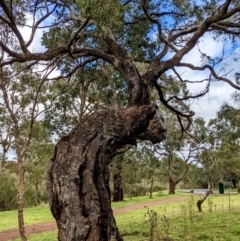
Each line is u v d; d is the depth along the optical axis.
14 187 36.31
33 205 38.12
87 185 4.66
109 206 4.77
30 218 23.11
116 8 5.93
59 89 12.50
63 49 7.37
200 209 18.36
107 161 5.08
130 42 9.23
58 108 11.88
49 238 13.82
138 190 47.22
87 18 6.08
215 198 30.52
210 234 11.02
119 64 6.72
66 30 8.86
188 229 11.81
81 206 4.50
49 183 4.82
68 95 11.63
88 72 10.55
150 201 33.19
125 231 12.60
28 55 6.93
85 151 4.90
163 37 7.95
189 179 54.12
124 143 5.41
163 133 5.55
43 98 13.59
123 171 32.12
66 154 4.87
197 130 19.11
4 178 35.28
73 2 7.80
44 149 22.83
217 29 8.88
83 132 5.09
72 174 4.67
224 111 13.50
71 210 4.46
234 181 54.19
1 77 11.61
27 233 16.17
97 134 5.09
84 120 5.30
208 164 23.56
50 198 4.75
